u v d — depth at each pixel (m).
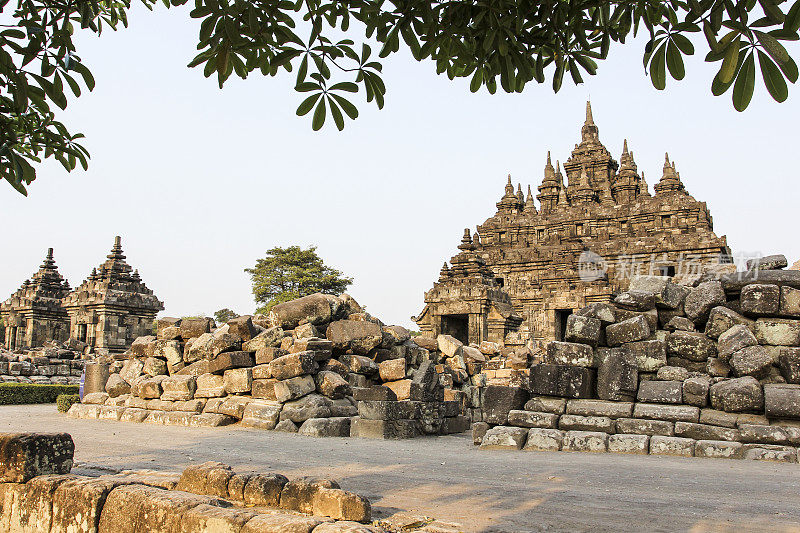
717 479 8.33
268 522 4.72
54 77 5.79
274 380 15.59
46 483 5.91
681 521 6.00
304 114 5.39
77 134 7.12
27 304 40.50
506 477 8.44
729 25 4.10
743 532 5.61
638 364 12.30
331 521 4.73
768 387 10.91
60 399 20.61
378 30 5.58
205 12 4.84
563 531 5.60
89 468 8.79
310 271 63.81
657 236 56.91
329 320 17.83
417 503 6.75
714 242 53.62
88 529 5.55
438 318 38.97
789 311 11.76
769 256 12.77
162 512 5.21
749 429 10.50
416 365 19.09
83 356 32.72
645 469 9.16
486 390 12.75
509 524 5.82
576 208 69.19
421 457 10.51
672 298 12.99
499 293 38.78
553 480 8.21
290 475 8.49
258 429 14.90
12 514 6.07
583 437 11.45
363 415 14.18
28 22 5.69
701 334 12.30
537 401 12.36
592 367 12.44
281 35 5.24
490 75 5.88
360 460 10.06
